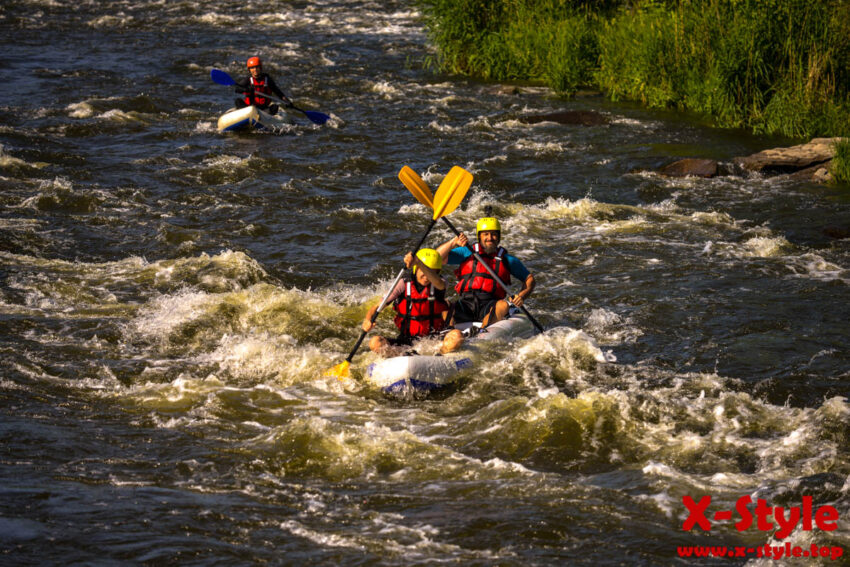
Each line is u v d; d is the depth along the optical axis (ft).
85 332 94.94
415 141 190.60
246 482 65.00
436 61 279.69
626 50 233.76
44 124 191.11
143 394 81.10
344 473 67.15
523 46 253.85
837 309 103.76
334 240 130.72
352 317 102.53
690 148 185.16
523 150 183.62
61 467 65.62
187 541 55.67
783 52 203.82
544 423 75.41
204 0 406.62
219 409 78.74
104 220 135.54
